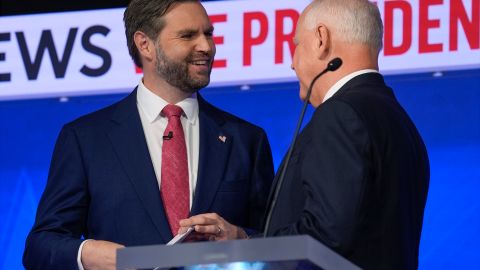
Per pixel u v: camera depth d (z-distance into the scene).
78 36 6.95
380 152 3.58
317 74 3.97
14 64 6.96
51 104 6.89
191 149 4.82
